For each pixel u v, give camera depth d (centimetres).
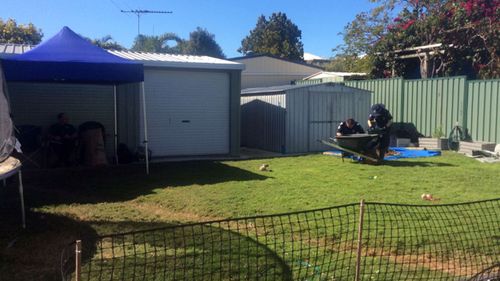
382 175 987
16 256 490
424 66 1962
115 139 1273
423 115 1658
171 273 435
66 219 640
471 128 1498
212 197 772
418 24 1992
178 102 1338
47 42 945
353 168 1095
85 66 895
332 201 733
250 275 430
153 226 606
